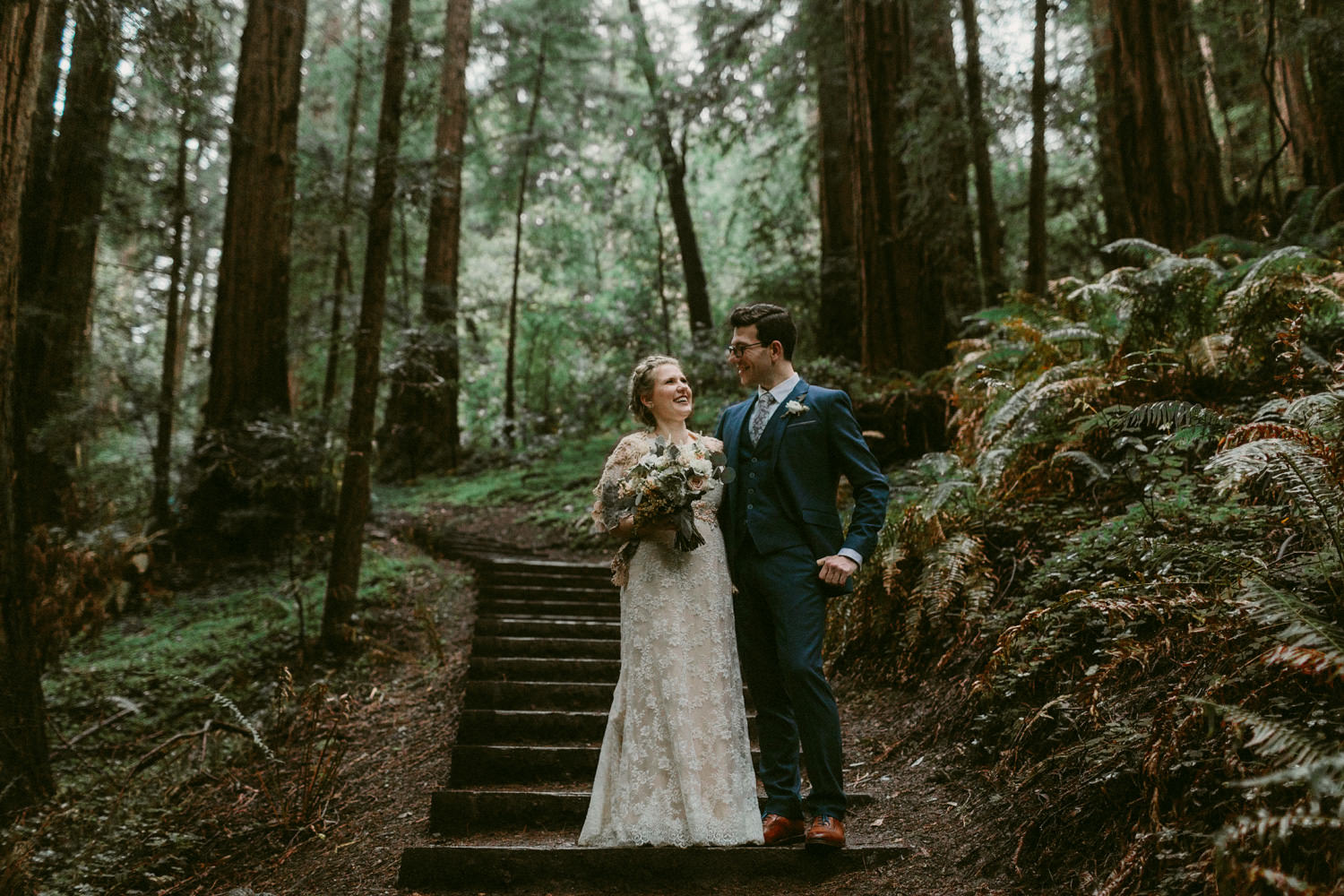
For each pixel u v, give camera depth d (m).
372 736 5.51
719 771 3.11
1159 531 3.78
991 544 4.75
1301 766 1.97
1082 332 5.51
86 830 4.48
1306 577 2.85
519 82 20.80
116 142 13.34
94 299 14.62
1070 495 4.89
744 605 3.27
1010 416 4.95
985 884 2.83
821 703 3.02
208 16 7.58
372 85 18.44
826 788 3.04
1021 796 3.13
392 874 3.48
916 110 10.34
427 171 7.82
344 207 10.10
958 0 10.68
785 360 3.36
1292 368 4.26
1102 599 3.30
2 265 4.88
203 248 14.86
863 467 3.15
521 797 3.81
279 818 4.38
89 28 6.74
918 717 4.22
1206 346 4.82
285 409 12.11
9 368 4.98
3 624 4.88
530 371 24.64
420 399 17.61
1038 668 3.61
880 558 4.93
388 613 8.02
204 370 18.86
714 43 13.95
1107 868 2.59
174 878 3.97
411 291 18.33
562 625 6.27
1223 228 8.15
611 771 3.23
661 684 3.16
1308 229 6.41
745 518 3.20
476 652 5.86
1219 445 3.51
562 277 24.33
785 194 19.08
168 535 11.36
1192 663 2.92
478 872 3.19
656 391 3.38
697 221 23.80
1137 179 8.52
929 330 10.23
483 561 8.42
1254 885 1.93
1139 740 2.78
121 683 7.38
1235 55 10.73
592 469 14.26
